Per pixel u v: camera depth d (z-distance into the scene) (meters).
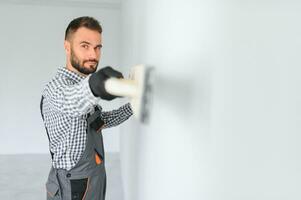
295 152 0.43
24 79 4.65
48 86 1.23
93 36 1.33
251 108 0.53
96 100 0.86
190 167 0.82
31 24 4.54
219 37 0.64
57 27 4.60
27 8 4.49
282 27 0.45
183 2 0.86
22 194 3.30
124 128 3.33
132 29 2.31
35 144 4.82
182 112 0.87
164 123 1.07
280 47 0.45
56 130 1.41
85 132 1.45
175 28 0.93
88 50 1.33
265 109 0.49
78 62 1.33
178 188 0.93
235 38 0.57
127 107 1.76
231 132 0.59
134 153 2.12
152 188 1.33
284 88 0.45
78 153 1.45
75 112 0.94
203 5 0.72
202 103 0.73
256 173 0.52
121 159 4.03
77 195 1.48
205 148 0.72
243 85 0.55
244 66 0.54
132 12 2.31
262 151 0.50
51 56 4.65
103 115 1.72
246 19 0.53
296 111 0.43
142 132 1.64
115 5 4.45
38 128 4.80
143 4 1.58
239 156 0.57
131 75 0.75
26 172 4.02
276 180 0.47
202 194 0.74
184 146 0.86
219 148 0.65
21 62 4.61
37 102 4.73
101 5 4.47
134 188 2.14
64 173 1.46
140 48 1.73
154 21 1.24
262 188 0.50
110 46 4.75
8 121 4.71
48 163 4.39
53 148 1.48
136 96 0.67
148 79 0.68
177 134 0.92
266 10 0.48
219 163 0.65
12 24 4.50
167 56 1.02
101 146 1.63
